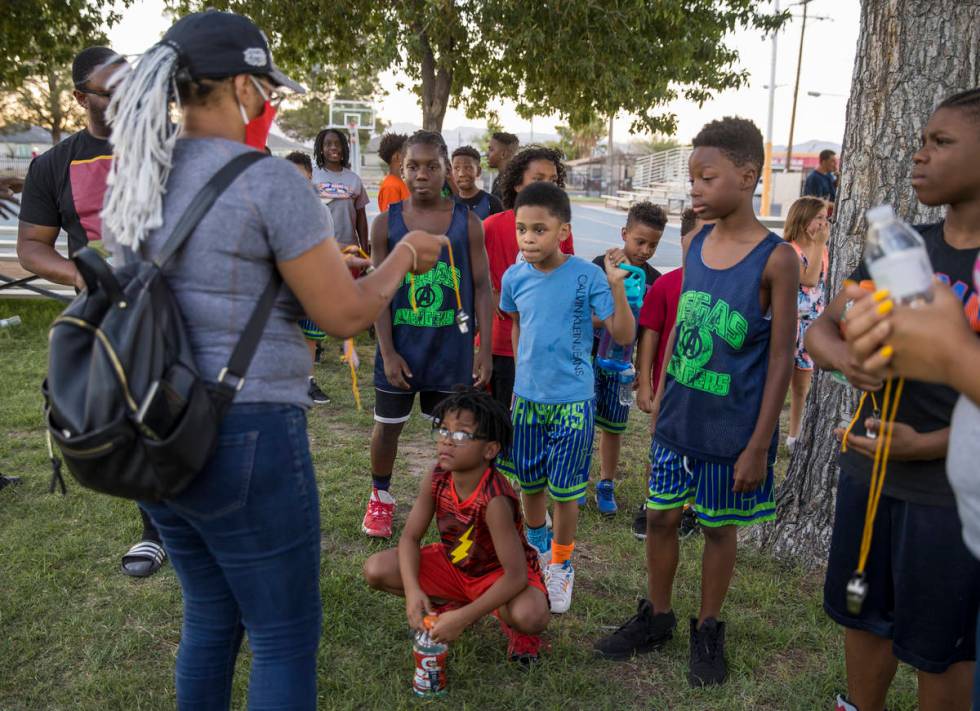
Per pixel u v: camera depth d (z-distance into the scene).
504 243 4.59
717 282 2.88
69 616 3.29
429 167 3.78
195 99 1.81
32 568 3.64
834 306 2.24
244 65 1.80
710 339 2.89
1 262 10.67
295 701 1.97
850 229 3.74
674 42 10.77
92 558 3.79
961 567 2.11
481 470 2.98
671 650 3.18
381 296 1.96
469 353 3.97
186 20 1.81
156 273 1.70
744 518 2.97
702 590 3.07
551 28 10.17
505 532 2.91
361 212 7.66
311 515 1.95
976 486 1.47
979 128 1.94
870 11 3.62
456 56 11.04
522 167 4.80
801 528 3.91
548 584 3.45
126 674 2.93
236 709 2.73
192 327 1.74
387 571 3.14
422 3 10.52
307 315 1.93
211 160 1.77
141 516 4.09
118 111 1.78
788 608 3.51
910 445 2.07
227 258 1.74
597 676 3.01
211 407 1.70
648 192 41.75
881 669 2.49
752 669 3.06
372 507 4.09
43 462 4.96
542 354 3.43
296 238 1.77
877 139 3.62
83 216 3.37
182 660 2.12
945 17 3.44
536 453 3.52
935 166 2.01
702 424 2.93
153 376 1.62
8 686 2.86
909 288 1.30
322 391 6.63
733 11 11.33
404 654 3.11
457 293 3.87
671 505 3.05
